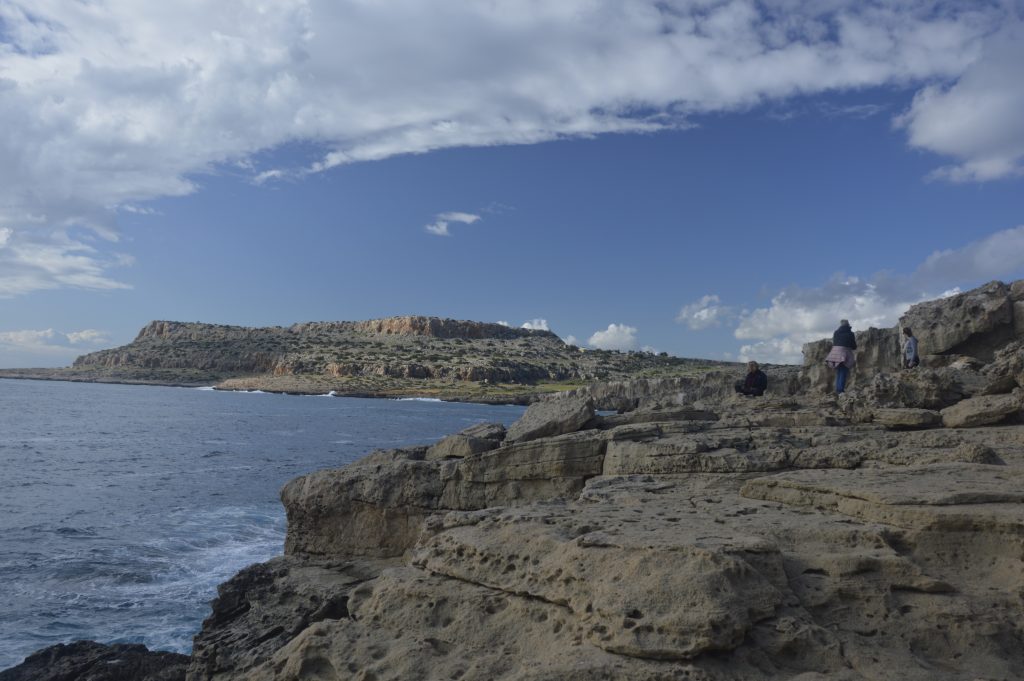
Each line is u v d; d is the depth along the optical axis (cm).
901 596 791
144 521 3291
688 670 646
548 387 19788
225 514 3469
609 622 702
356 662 800
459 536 975
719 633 668
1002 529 873
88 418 10088
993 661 718
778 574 768
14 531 3047
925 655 730
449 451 1923
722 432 1681
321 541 1902
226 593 1691
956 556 885
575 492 1691
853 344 2400
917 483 1070
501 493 1745
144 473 4925
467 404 17538
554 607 795
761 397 2388
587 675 652
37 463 5334
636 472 1584
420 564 969
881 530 897
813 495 1098
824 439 1579
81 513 3481
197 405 14188
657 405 2194
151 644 1864
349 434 8556
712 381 6581
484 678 724
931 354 3231
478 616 838
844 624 755
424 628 849
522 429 1883
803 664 690
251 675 857
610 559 783
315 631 866
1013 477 1117
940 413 1772
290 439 7762
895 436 1588
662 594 703
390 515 1839
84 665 1628
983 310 3080
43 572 2433
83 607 2111
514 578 855
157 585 2314
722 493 1302
